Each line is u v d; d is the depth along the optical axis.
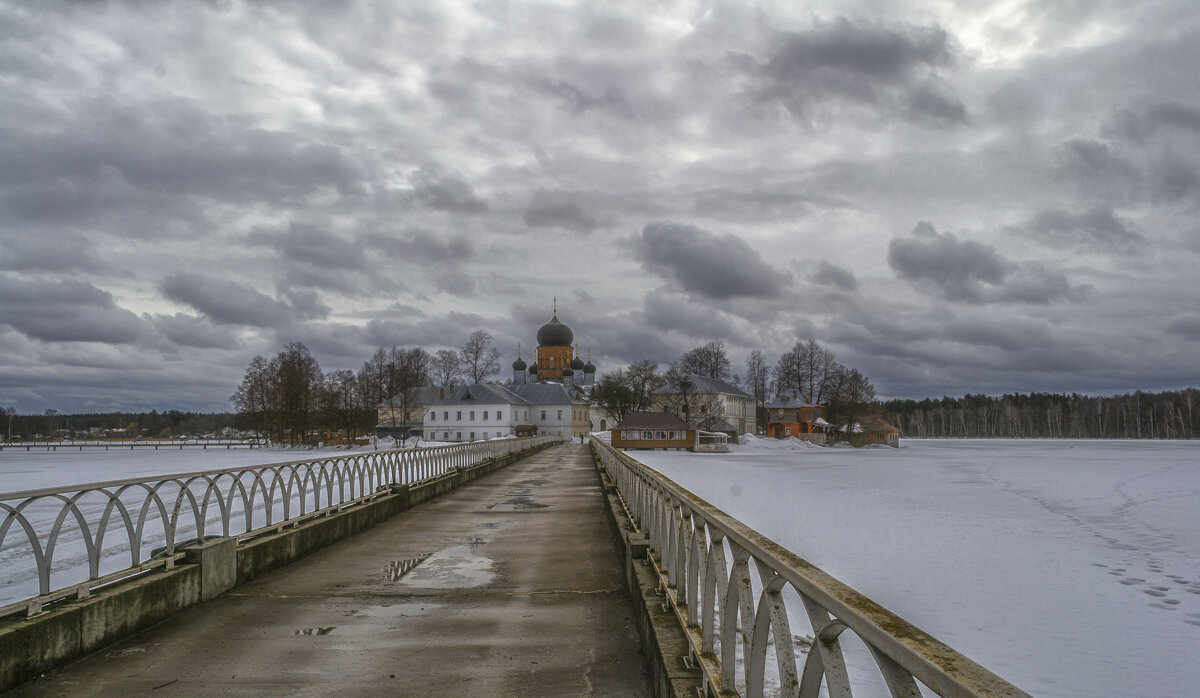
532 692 5.60
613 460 19.48
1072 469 71.25
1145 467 74.50
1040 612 16.86
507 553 11.81
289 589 9.09
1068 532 30.59
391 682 5.80
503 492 23.25
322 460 12.94
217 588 8.70
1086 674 12.99
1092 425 195.88
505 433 124.56
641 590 6.83
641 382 112.81
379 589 9.12
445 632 7.20
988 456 97.94
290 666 6.18
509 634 7.13
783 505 37.16
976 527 31.22
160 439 183.38
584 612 7.98
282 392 101.81
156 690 5.61
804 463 78.06
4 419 182.12
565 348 148.12
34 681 5.78
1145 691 12.21
